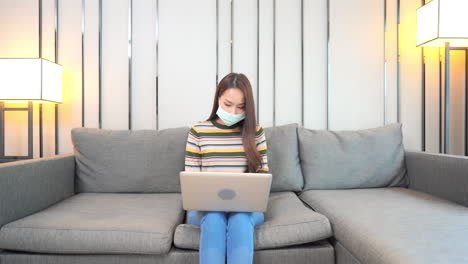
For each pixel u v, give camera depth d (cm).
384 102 217
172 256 117
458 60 222
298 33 218
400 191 170
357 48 219
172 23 214
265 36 217
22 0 210
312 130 191
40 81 175
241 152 130
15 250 120
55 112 209
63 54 211
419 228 106
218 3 215
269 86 217
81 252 115
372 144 183
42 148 206
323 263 120
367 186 181
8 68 175
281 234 117
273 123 217
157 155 176
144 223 121
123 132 182
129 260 117
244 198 104
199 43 215
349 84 219
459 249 88
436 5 182
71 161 172
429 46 205
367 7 219
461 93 223
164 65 214
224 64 216
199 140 134
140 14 213
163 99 214
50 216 128
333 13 217
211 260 97
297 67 218
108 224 119
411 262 82
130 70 210
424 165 168
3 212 120
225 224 109
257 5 216
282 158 178
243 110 132
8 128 211
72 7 211
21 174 130
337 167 179
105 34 212
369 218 119
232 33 215
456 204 141
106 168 174
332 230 126
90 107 212
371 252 97
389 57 220
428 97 221
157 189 175
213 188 102
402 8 220
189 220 125
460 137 224
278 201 156
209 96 216
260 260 118
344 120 219
